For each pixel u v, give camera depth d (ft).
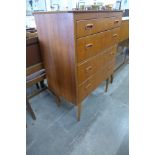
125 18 6.42
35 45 4.49
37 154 3.76
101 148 3.84
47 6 6.63
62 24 3.14
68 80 4.00
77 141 4.05
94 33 3.59
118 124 4.56
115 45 5.14
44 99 5.78
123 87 6.52
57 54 3.84
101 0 7.43
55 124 4.63
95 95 5.97
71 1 7.30
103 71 4.95
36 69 4.87
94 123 4.62
